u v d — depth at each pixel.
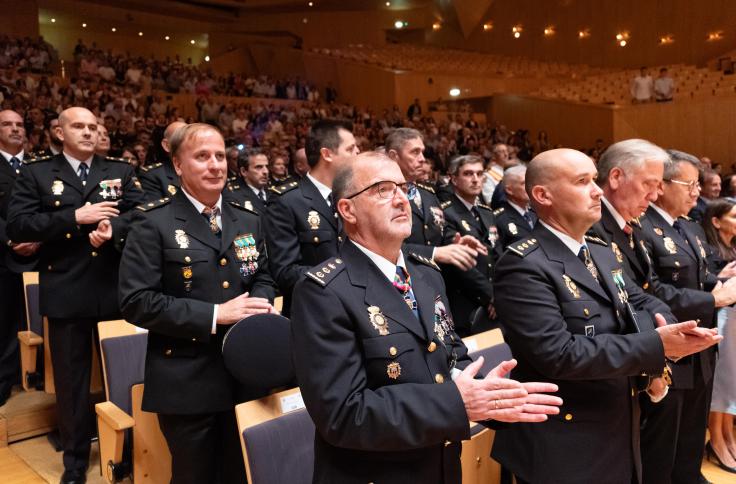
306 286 1.50
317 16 22.61
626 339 1.77
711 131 14.79
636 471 1.95
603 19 20.50
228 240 2.31
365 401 1.40
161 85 15.83
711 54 18.81
